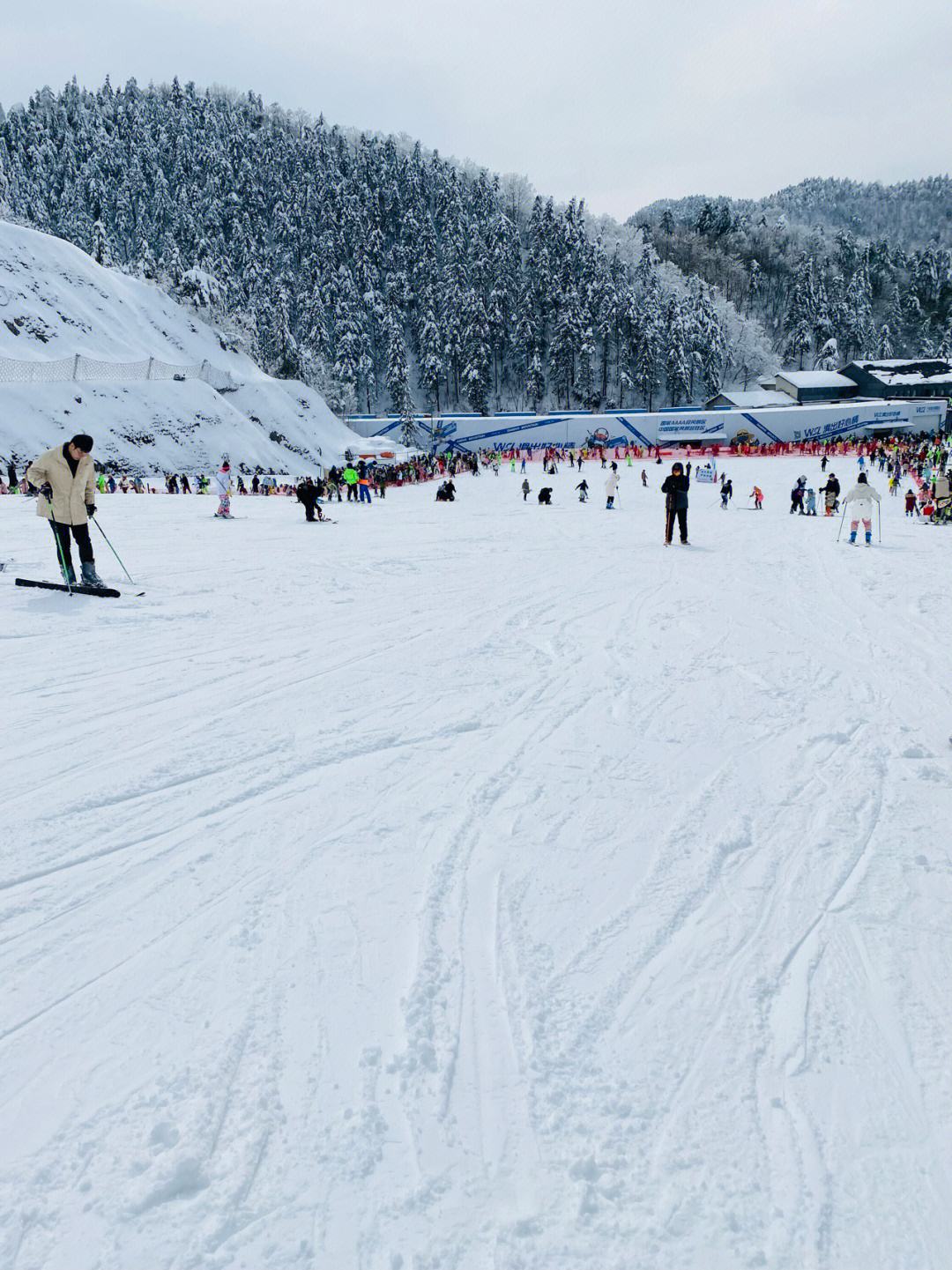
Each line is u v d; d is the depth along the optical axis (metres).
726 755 4.67
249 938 2.79
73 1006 2.43
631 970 2.67
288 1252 1.68
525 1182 1.87
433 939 2.81
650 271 134.12
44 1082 2.12
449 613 8.68
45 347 56.22
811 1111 2.10
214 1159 1.91
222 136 157.12
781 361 141.62
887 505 28.77
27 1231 1.71
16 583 8.76
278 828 3.62
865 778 4.34
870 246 186.50
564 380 114.12
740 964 2.71
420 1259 1.67
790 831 3.71
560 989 2.57
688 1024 2.42
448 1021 2.40
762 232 187.00
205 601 8.87
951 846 3.56
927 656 7.14
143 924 2.87
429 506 31.02
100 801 3.85
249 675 6.10
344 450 69.50
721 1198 1.84
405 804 3.91
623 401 116.06
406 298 130.25
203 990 2.51
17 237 63.09
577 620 8.48
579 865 3.36
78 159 145.62
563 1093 2.14
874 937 2.88
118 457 49.81
